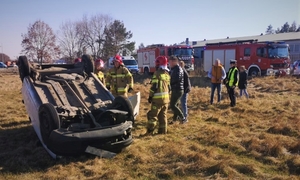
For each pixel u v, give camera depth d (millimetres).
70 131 5324
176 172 5027
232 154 5902
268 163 5406
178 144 6445
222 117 9156
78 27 49188
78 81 7391
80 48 49844
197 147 6141
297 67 23016
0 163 5598
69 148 5246
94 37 52344
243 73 12500
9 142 6922
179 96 8078
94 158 5668
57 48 43469
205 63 26062
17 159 5727
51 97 6566
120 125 5801
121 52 58812
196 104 11727
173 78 7969
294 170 5039
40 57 42156
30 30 41750
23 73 7426
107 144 5633
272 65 22234
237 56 23656
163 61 7184
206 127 7695
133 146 6281
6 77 31375
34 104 6457
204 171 5055
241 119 8852
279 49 22344
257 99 12484
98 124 5898
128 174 5039
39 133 6242
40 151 6094
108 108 6512
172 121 8469
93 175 5043
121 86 8094
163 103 7137
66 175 4992
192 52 26719
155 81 7027
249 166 5031
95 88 7230
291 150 5941
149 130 7238
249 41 23641
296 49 43188
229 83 10719
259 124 8141
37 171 5227
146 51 29859
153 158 5680
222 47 24625
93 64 8016
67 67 8625
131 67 30625
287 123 7871
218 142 6527
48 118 5438
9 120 9148
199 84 20812
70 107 6188
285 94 14820
